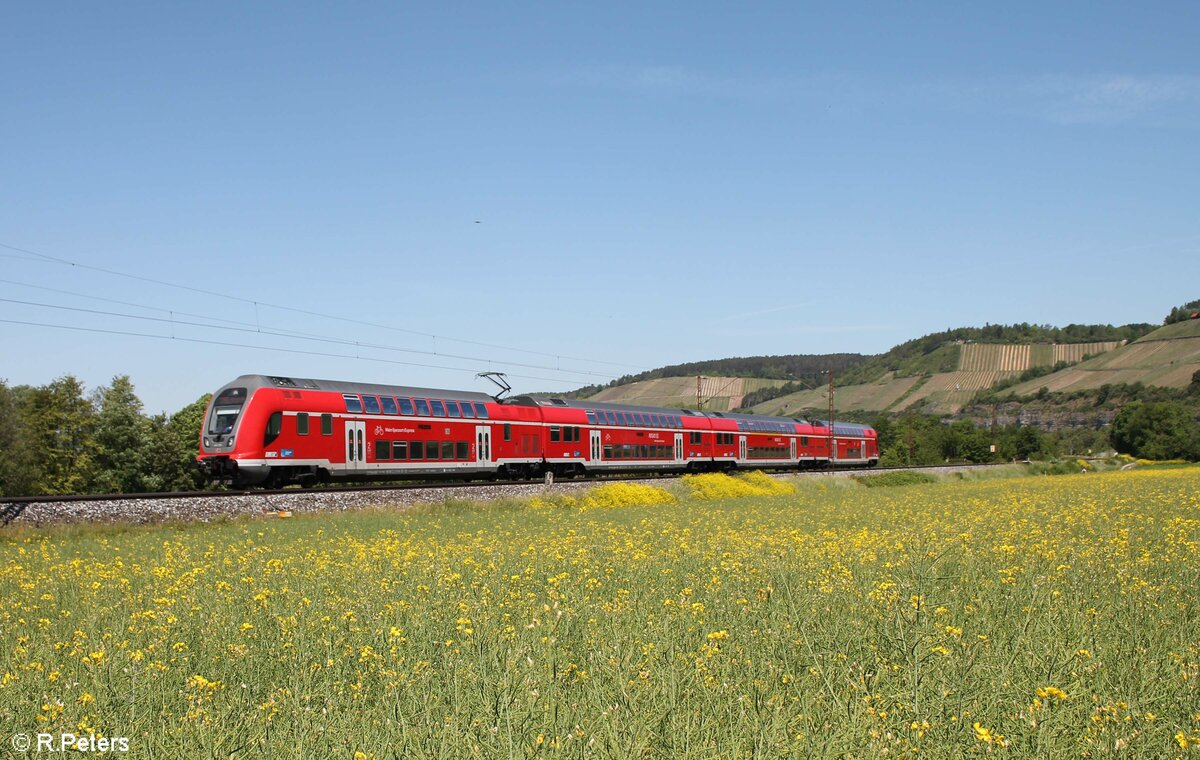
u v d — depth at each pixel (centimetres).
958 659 745
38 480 7269
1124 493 3591
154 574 1527
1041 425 18650
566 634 892
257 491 3209
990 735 575
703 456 5816
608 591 1191
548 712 635
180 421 8300
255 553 1903
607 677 739
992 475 7500
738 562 1372
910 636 799
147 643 923
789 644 833
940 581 1124
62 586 1427
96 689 737
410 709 653
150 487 7912
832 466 7450
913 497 3934
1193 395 16475
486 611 1011
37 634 1022
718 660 764
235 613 1056
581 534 2169
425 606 1042
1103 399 18225
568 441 4762
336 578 1392
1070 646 789
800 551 1571
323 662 824
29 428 7406
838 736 582
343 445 3609
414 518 2931
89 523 2659
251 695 740
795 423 6956
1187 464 9775
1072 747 575
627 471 5216
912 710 633
